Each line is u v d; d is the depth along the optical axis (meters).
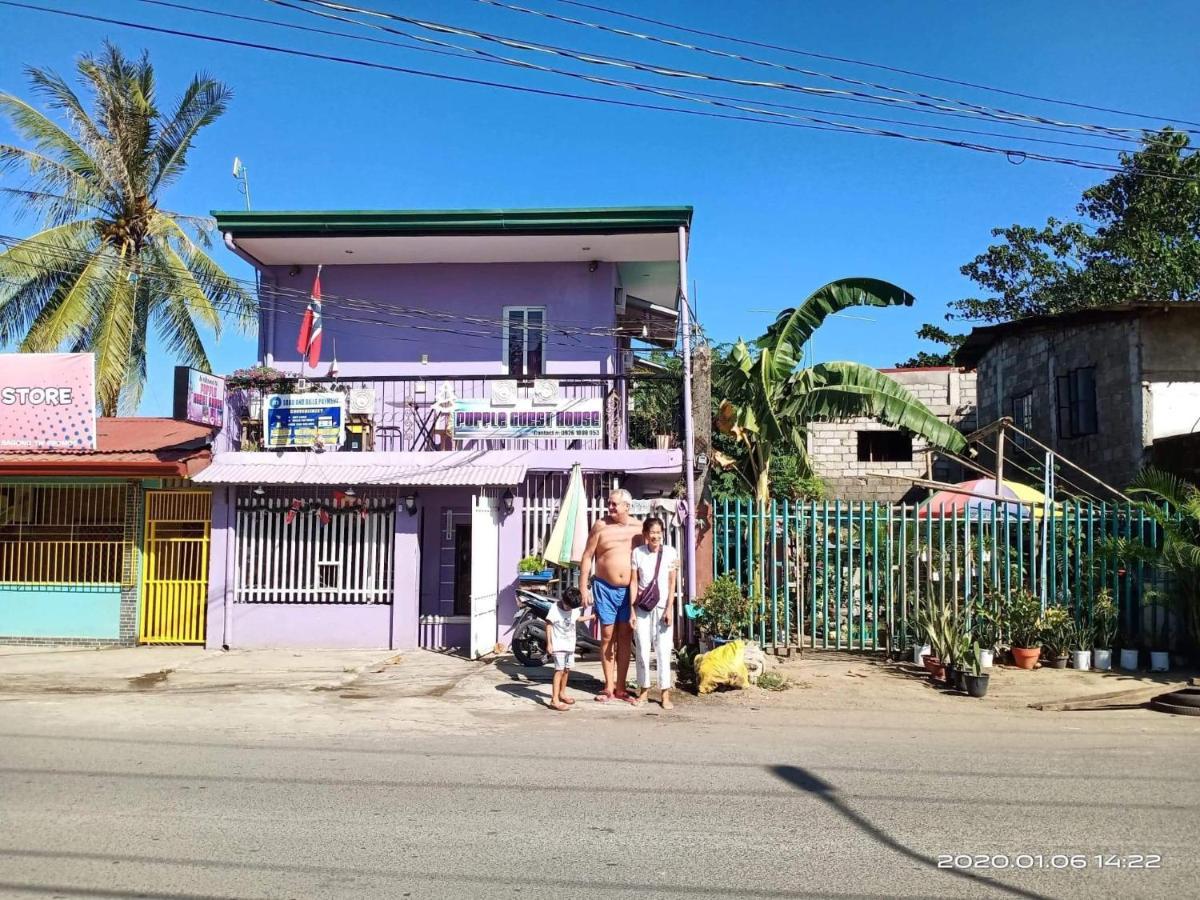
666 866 4.70
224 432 13.77
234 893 4.32
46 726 8.07
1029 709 9.20
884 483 21.31
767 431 12.97
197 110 21.12
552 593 12.35
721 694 9.75
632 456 13.26
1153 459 14.38
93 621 13.80
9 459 13.34
